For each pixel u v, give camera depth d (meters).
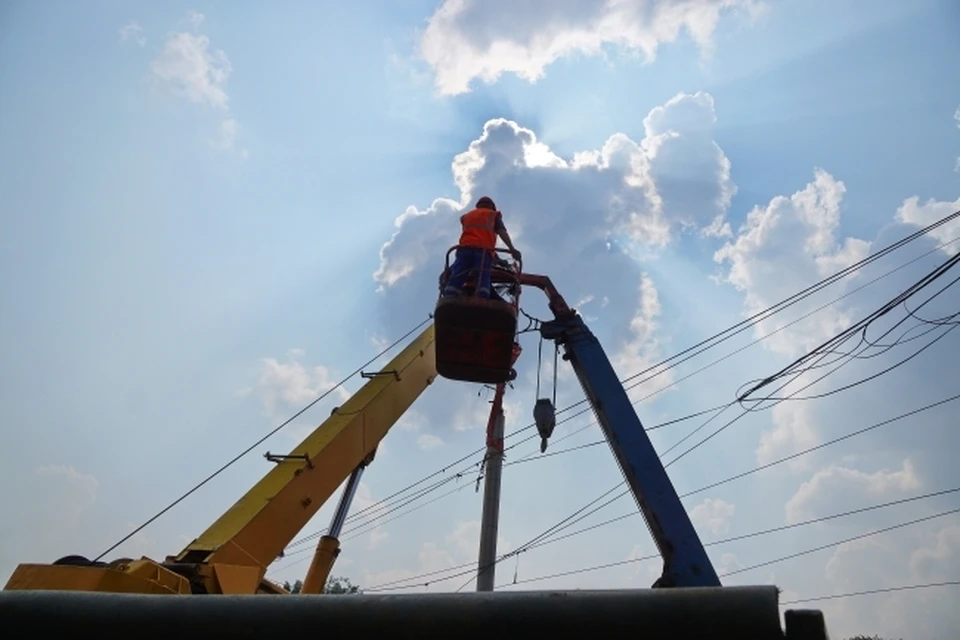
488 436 13.27
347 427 9.89
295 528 8.68
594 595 2.48
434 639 2.50
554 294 10.50
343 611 2.61
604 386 9.45
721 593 2.36
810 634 2.22
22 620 2.68
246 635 2.60
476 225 10.15
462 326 9.60
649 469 8.61
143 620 2.66
